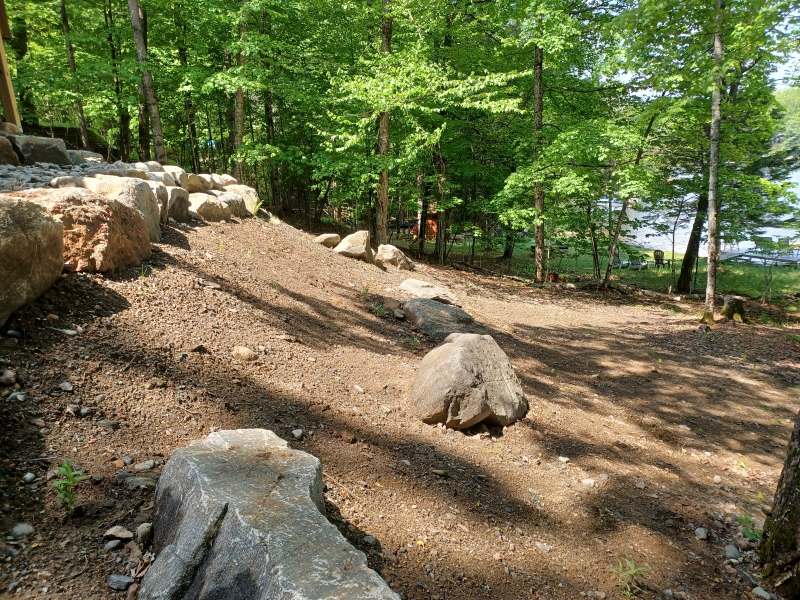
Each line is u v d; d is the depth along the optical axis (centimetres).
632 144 1225
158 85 1426
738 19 957
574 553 309
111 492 236
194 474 213
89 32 1512
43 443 246
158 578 182
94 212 402
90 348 322
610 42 1269
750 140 1316
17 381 270
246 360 407
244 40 1170
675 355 852
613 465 438
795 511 314
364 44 1464
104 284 394
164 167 730
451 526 301
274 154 1289
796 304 1467
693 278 1775
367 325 632
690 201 1738
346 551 183
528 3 1305
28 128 1730
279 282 632
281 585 162
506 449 421
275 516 192
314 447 332
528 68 1520
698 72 1082
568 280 1777
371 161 1255
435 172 1576
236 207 820
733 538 360
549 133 1403
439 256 1706
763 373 780
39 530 205
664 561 321
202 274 520
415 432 405
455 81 1148
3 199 305
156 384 322
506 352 699
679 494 411
